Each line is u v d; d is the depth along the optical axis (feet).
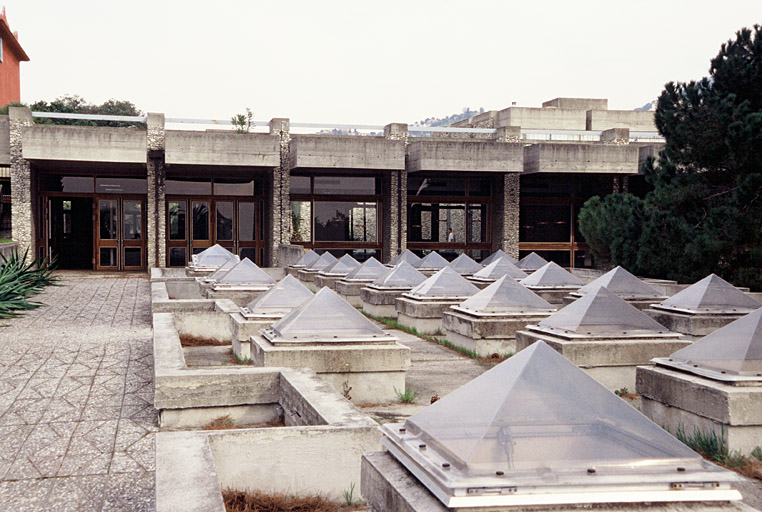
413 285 55.72
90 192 102.22
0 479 17.85
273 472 16.72
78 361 32.96
